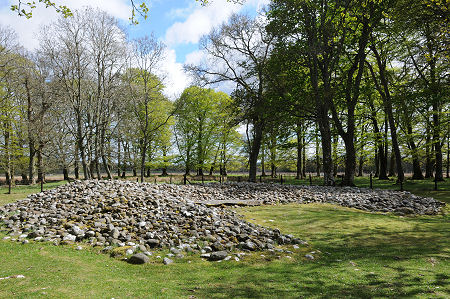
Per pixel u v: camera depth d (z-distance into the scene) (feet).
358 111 99.25
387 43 79.41
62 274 16.67
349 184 69.72
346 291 14.74
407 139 83.05
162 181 101.19
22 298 13.02
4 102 88.48
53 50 77.61
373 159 127.85
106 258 20.18
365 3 63.16
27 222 28.76
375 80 80.94
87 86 82.99
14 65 84.58
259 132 85.35
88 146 79.87
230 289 14.99
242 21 79.56
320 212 38.06
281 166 128.47
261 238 25.12
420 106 66.23
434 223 33.17
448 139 82.38
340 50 65.82
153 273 17.56
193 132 134.72
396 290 14.82
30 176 96.84
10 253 20.43
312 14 66.23
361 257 20.85
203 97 128.06
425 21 45.96
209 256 20.63
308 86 73.72
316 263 19.56
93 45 80.74
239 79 79.61
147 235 24.27
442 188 61.05
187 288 15.11
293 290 14.88
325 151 68.13
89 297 13.48
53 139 86.89
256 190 58.03
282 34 67.72
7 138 91.45
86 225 27.17
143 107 107.45
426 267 18.52
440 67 63.10
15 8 20.90
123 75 88.43
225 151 134.92
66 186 44.83
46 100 85.15
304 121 83.71
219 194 52.95
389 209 41.68
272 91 74.64
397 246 23.76
